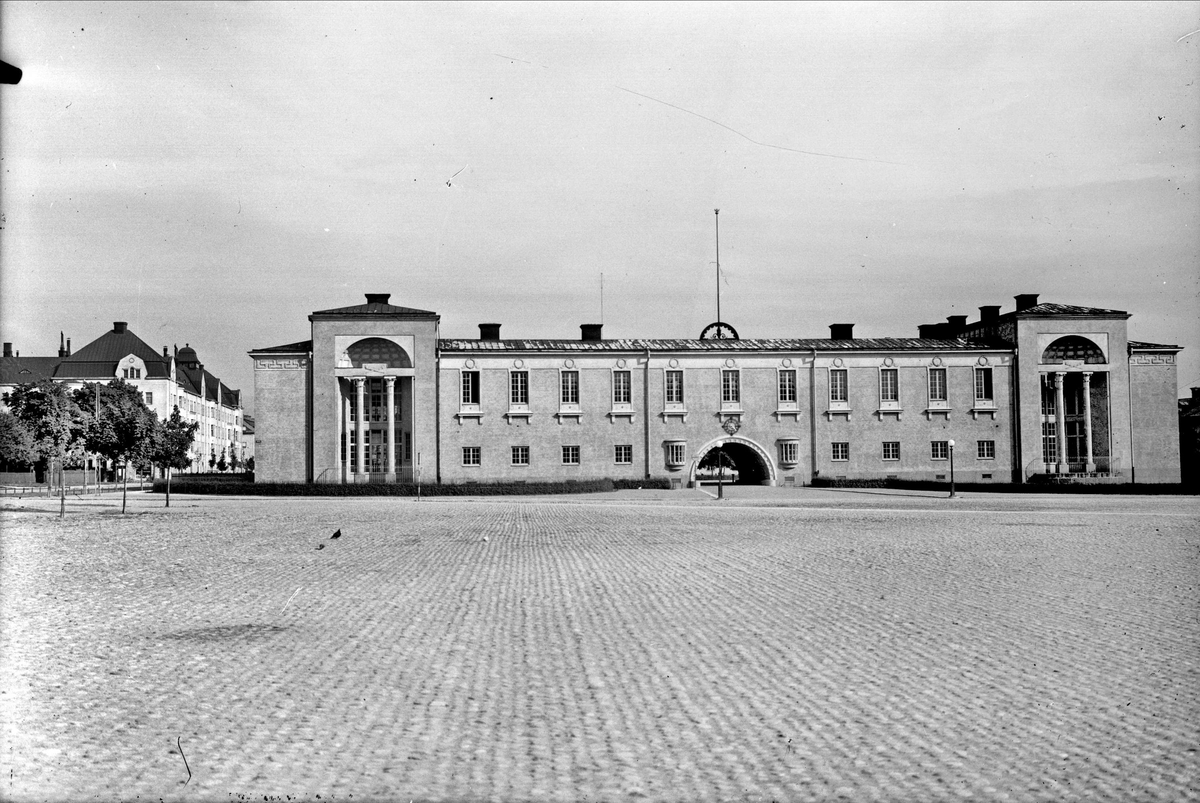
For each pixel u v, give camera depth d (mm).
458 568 21938
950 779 8031
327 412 72000
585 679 11312
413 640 13578
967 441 76812
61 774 8266
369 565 22562
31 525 35531
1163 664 11969
